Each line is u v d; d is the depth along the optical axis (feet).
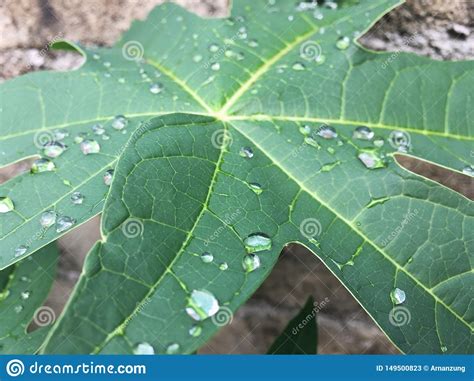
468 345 0.50
